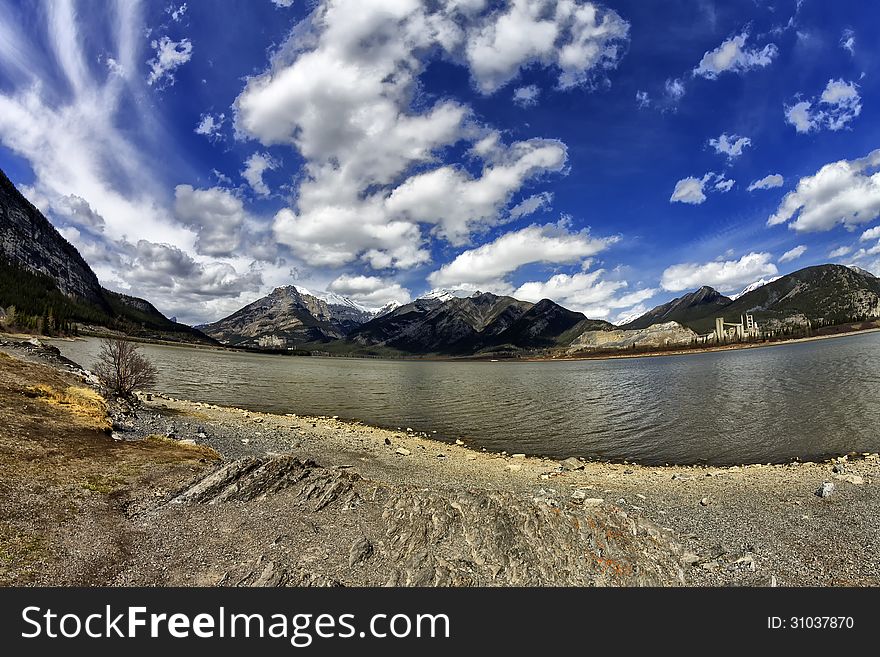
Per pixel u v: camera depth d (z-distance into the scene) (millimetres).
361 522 17047
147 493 17953
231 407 52938
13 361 37656
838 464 28719
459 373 154375
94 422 26719
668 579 14461
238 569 13305
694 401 57750
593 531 16547
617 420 48094
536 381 105875
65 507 15484
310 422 45188
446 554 14930
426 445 37562
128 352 41281
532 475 28578
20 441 20375
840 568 15758
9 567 11812
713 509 21578
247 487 19031
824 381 65375
